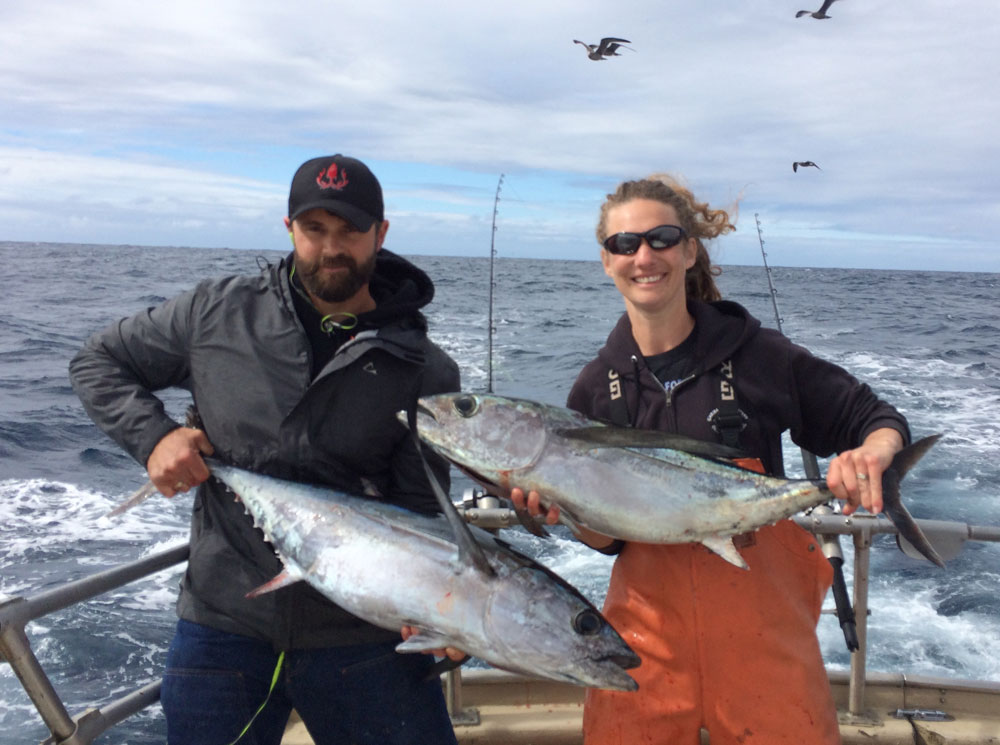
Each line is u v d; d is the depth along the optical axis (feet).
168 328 7.21
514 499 6.79
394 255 7.70
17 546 22.94
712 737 7.03
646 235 7.27
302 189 6.65
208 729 6.72
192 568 7.01
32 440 34.83
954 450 33.30
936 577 21.34
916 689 9.73
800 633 7.00
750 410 7.23
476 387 46.98
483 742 9.28
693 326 7.62
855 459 6.35
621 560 7.59
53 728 6.63
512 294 126.82
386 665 6.93
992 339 77.51
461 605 6.12
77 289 117.29
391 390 6.92
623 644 6.19
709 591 7.00
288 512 6.66
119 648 17.56
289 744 8.98
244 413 6.90
